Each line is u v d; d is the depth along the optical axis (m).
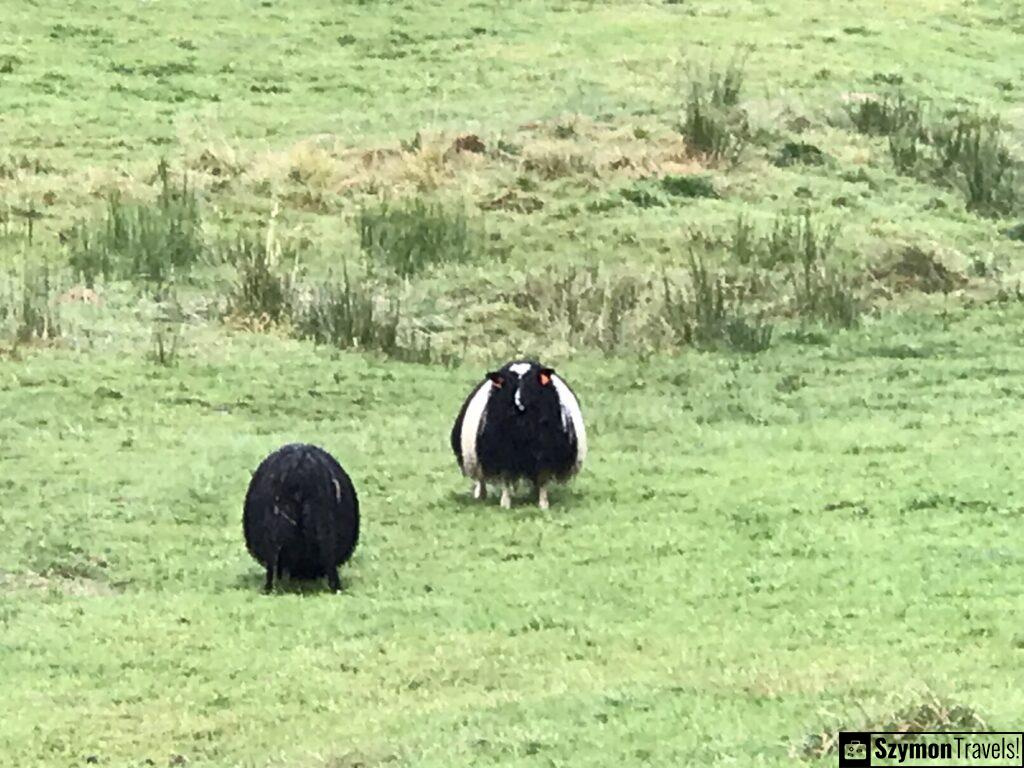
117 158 27.94
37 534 14.38
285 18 35.47
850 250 24.77
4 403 18.20
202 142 28.78
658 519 14.96
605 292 22.97
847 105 31.14
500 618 12.12
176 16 35.09
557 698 9.73
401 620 12.16
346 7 36.22
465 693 10.23
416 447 17.56
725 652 10.85
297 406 18.86
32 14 34.31
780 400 19.56
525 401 15.23
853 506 15.09
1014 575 12.72
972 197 27.89
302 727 9.73
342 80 32.41
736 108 29.88
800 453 17.23
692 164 27.97
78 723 9.98
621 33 35.47
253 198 26.06
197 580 13.46
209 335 21.03
